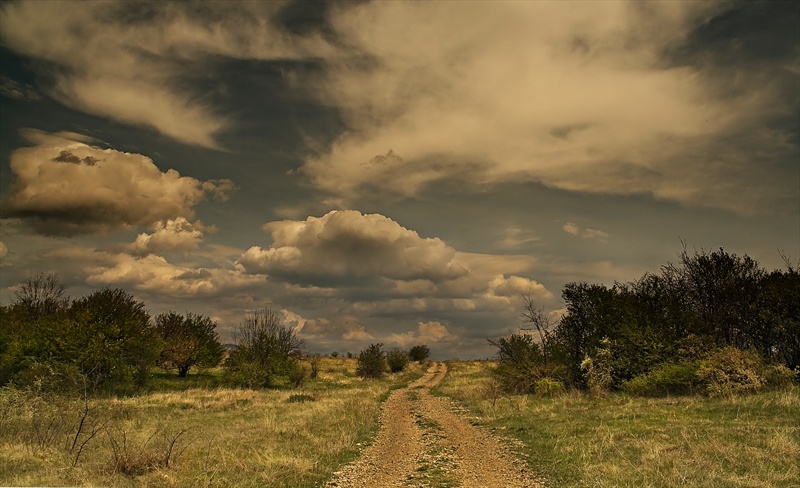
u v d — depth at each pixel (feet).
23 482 34.19
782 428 43.01
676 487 30.22
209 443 48.65
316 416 71.77
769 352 78.74
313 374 167.63
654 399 69.36
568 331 101.91
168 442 49.42
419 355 278.67
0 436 48.57
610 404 68.85
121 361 107.86
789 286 74.95
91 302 116.57
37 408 56.03
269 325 141.59
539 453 43.93
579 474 35.70
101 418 60.59
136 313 122.72
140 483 34.73
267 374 130.62
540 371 99.50
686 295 89.81
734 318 82.02
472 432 58.18
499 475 37.32
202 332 154.81
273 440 51.65
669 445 40.55
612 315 92.84
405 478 37.35
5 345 106.42
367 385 145.18
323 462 42.78
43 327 107.96
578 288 103.50
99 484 33.91
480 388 107.04
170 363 142.00
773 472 32.14
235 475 37.22
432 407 87.15
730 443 39.78
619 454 39.63
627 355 86.48
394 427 64.23
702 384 72.54
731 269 84.28
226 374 134.51
